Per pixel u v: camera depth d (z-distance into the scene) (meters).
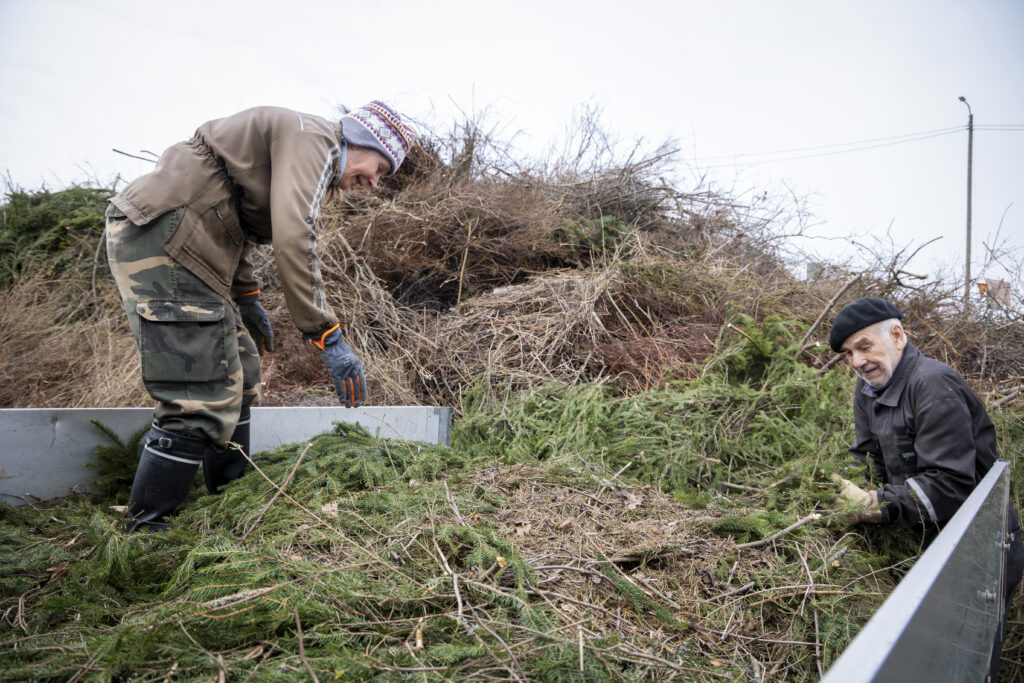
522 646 1.45
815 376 3.54
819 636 1.63
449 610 1.57
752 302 5.33
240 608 1.37
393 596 1.53
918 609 0.74
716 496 2.52
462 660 1.37
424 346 4.61
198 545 1.74
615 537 2.00
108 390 4.20
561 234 6.01
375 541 1.83
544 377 4.07
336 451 2.61
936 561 0.90
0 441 2.47
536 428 3.26
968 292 5.38
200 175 2.17
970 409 2.19
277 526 1.91
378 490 2.29
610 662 1.47
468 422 3.41
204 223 2.17
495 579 1.67
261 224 2.36
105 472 2.64
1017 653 2.45
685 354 4.57
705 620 1.69
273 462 2.66
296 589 1.42
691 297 5.39
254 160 2.23
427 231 5.45
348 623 1.45
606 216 6.48
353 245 5.49
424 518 1.95
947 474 2.07
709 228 6.89
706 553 1.95
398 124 2.51
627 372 4.30
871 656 0.61
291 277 2.12
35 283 5.54
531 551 1.91
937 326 5.27
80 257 5.92
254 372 2.62
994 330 5.20
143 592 1.78
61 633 1.55
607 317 5.07
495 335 4.55
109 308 5.56
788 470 2.55
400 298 5.36
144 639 1.27
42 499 2.55
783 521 2.12
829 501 2.30
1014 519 2.16
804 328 5.00
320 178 2.24
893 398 2.29
